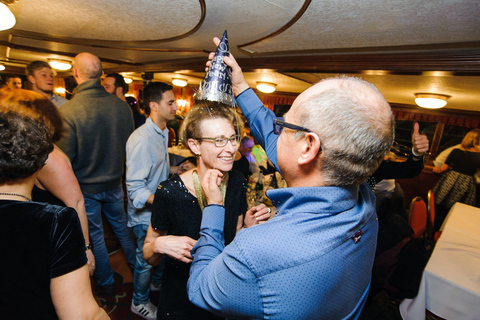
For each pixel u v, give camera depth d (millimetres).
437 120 4984
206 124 921
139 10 1812
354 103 501
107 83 2830
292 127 561
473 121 4645
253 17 1748
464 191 3744
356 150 499
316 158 546
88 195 1748
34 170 638
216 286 561
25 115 619
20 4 1843
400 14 1398
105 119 1728
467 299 1404
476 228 2182
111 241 2602
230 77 955
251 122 1040
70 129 1594
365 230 601
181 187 979
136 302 1733
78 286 658
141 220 1650
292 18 1651
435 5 1234
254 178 2604
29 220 605
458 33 1571
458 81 2439
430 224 2682
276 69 2898
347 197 558
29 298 615
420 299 1557
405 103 5207
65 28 2486
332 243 516
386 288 1738
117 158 1854
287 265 494
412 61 2059
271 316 521
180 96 7992
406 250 1747
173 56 3520
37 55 4316
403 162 1191
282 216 570
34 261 605
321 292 509
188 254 879
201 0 1512
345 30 1778
